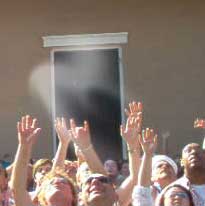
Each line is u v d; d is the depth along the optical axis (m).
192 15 19.41
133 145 8.31
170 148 19.25
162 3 19.47
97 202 6.89
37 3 19.70
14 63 19.69
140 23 19.50
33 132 7.47
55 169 8.30
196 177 7.85
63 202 7.21
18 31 19.70
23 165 7.41
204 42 19.36
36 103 19.66
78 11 19.61
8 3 19.70
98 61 19.67
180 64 19.44
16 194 7.38
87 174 8.35
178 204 6.64
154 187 8.95
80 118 19.67
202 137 19.19
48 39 19.64
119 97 19.61
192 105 19.36
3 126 19.61
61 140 9.65
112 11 19.53
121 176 12.13
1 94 19.69
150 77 19.47
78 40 19.58
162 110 19.41
